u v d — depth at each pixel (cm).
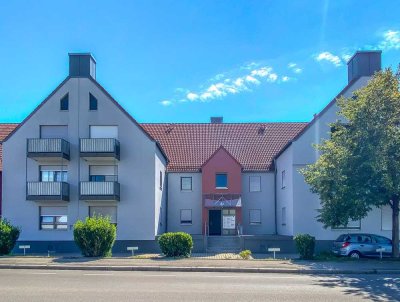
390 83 2403
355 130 2411
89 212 3428
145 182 3431
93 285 1507
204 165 3900
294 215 3231
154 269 2036
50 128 3481
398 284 1595
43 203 3416
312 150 3259
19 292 1359
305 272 1970
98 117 3466
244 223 3969
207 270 2014
